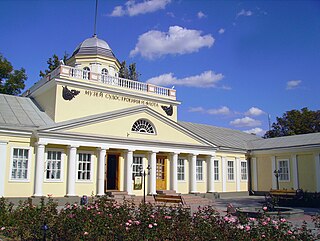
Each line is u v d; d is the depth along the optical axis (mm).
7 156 21031
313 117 50344
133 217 9883
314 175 29438
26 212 12023
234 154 34094
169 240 8719
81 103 24672
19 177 21344
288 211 18359
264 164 34031
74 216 10148
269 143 35188
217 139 34781
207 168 31094
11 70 37906
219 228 9031
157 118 27516
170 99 29703
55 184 22359
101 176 23672
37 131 21359
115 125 24969
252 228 9016
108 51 30547
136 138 25797
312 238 9398
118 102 26516
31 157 21781
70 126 22719
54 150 22641
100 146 23828
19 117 22969
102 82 25859
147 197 25297
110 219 9703
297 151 30938
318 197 23953
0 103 24438
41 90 26016
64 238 9719
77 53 29750
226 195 32375
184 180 29500
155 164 26656
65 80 23953
